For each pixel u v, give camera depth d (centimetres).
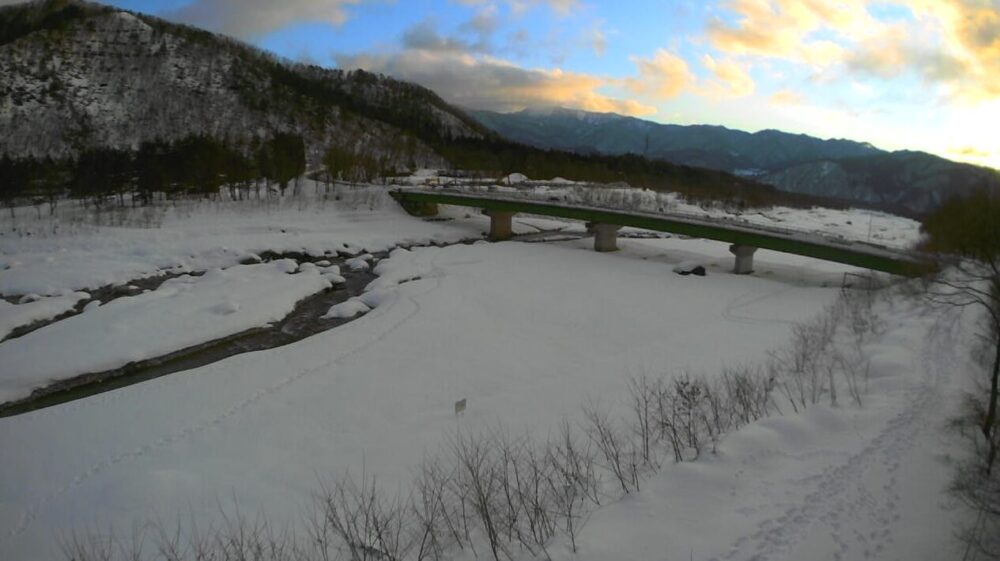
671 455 1833
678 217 6719
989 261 3447
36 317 4431
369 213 8981
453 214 9769
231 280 5431
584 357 3603
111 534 1791
